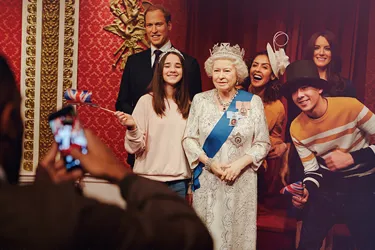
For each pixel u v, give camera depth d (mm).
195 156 4371
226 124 4391
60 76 5703
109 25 5617
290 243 5453
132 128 4512
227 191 4348
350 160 5383
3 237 855
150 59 5293
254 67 5531
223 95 4500
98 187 4355
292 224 5449
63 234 872
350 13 5410
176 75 4586
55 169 1011
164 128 4570
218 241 4340
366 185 5363
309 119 5434
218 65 4449
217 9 5559
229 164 4340
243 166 4316
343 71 5426
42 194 897
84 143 1017
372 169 5359
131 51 5578
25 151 5715
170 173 4543
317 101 5422
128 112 5105
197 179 4402
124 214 930
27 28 5719
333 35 5438
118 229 913
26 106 5727
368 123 5367
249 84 5562
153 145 4582
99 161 1011
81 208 905
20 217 866
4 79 917
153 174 4566
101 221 907
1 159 917
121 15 5582
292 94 5473
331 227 5406
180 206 976
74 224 883
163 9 5371
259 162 4387
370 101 5379
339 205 5391
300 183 5438
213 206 4355
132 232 915
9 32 5715
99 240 900
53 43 5695
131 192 991
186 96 4641
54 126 1026
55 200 894
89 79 5668
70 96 4520
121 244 908
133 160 5133
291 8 5488
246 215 4391
